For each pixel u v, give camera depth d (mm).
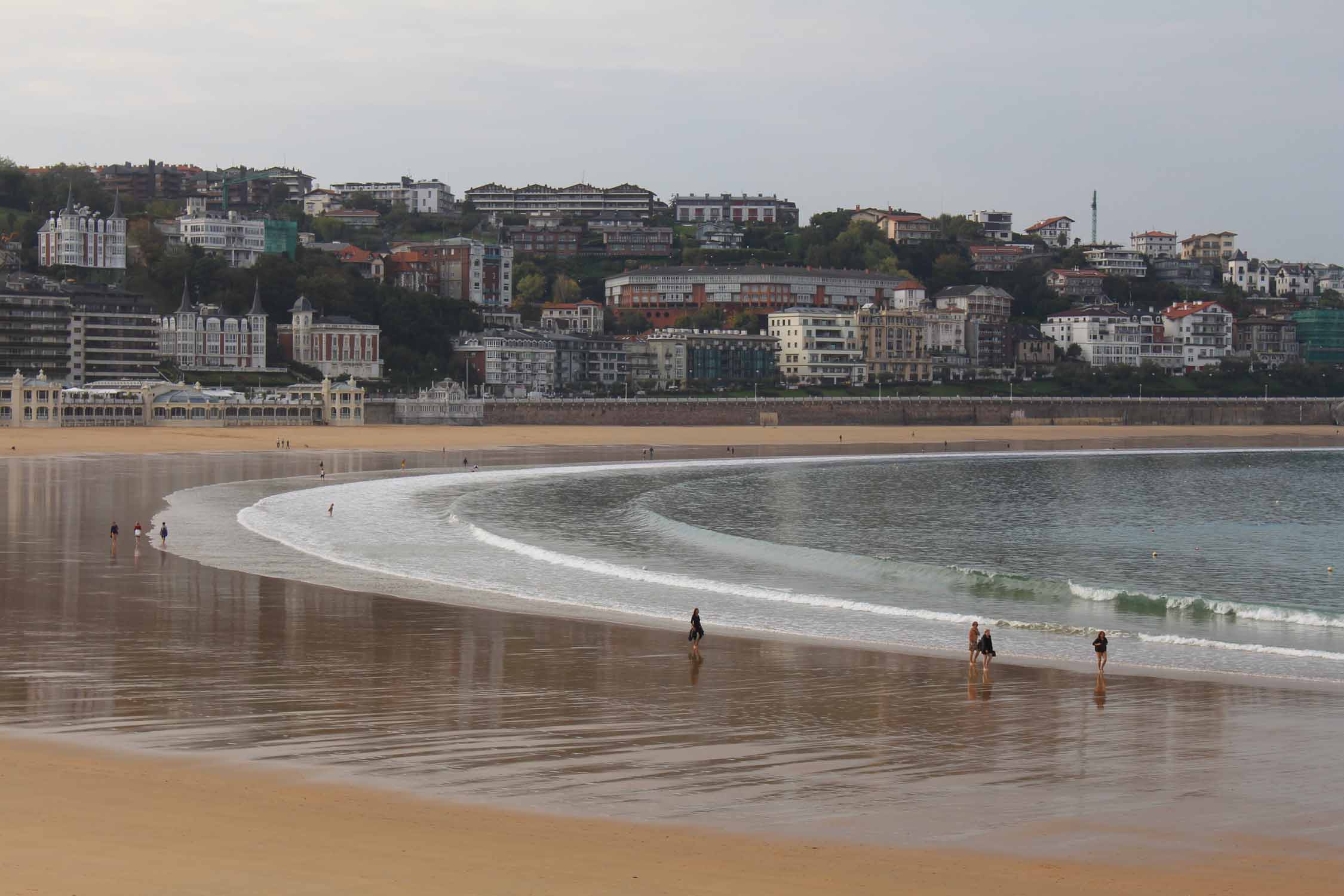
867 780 39312
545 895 27688
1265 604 88812
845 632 70938
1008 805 36625
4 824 31188
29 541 103500
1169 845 32906
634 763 41031
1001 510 162750
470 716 47750
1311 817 35656
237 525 118500
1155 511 164000
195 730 44125
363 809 34406
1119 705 51375
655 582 90250
